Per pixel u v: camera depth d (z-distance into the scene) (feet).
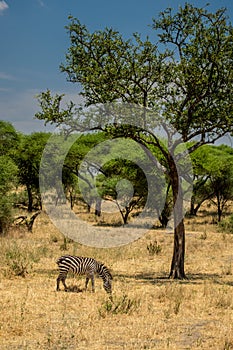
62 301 35.53
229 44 49.93
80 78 51.65
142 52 50.57
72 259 40.19
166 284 44.62
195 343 26.13
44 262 56.80
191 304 35.81
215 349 25.05
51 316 30.96
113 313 31.81
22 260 53.42
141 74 51.19
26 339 25.96
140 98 52.44
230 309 34.94
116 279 47.73
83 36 50.93
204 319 31.60
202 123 51.21
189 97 51.37
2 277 45.47
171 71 51.60
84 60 51.31
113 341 26.05
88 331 27.61
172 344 25.62
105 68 50.16
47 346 24.73
